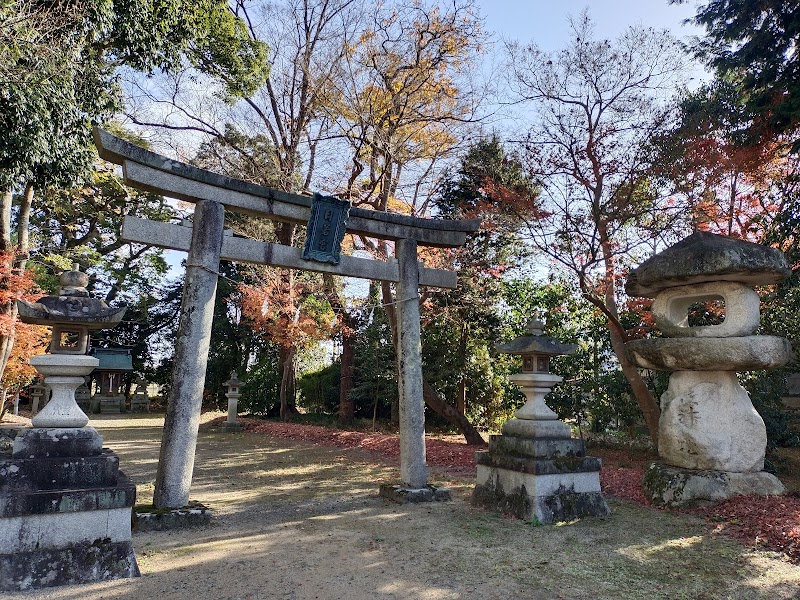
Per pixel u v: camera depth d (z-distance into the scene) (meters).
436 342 16.81
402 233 8.07
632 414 13.15
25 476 4.21
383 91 13.17
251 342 26.31
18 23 8.77
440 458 11.45
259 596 4.13
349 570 4.73
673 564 4.94
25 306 5.20
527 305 16.05
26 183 12.30
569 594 4.26
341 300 16.02
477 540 5.64
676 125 10.09
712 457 6.98
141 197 21.52
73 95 10.20
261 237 15.12
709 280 7.09
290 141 14.88
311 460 11.50
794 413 13.09
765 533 5.65
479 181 13.76
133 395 30.05
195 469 10.41
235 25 14.62
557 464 6.58
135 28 11.70
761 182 10.05
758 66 10.08
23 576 4.08
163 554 5.07
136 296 30.22
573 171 10.46
